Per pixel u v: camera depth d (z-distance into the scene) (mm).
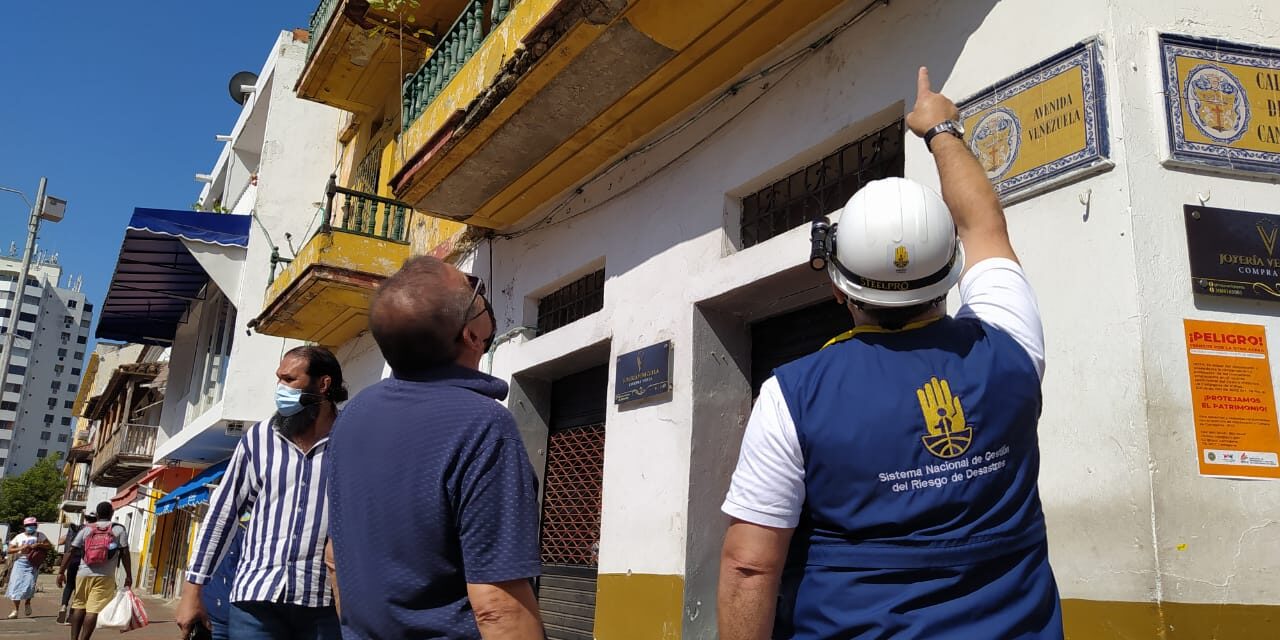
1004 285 1844
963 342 1706
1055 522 3463
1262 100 3664
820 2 5035
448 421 2047
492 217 8172
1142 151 3533
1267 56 3713
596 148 6836
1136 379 3297
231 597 3705
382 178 11852
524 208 7953
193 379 18328
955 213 2012
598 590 6242
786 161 5293
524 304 7945
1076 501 3406
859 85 4840
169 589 23859
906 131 4484
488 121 6531
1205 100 3619
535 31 5684
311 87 12375
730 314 5945
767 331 5965
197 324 19422
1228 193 3557
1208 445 3266
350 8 10484
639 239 6527
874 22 4824
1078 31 3754
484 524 1959
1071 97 3697
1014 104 3924
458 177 7395
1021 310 1796
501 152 6965
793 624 1659
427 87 8094
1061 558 3418
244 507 3900
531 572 1970
